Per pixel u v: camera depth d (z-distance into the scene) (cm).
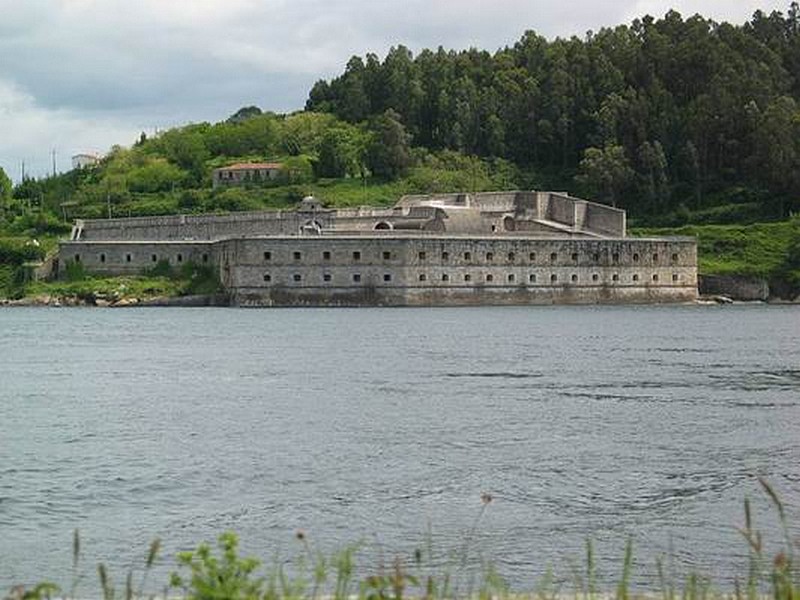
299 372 9700
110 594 2448
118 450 5809
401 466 5366
